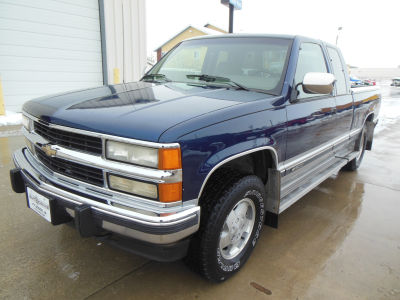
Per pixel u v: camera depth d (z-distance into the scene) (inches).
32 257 91.4
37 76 305.0
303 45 112.1
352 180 181.3
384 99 712.4
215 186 77.4
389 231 122.1
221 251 82.2
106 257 94.1
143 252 69.6
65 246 97.9
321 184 172.7
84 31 331.0
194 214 67.1
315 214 134.1
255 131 80.5
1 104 259.6
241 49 112.3
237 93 92.7
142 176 63.0
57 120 74.1
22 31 287.0
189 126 65.6
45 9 297.3
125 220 64.2
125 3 356.2
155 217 63.1
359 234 118.6
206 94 88.8
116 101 80.3
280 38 110.3
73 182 73.5
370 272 95.2
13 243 97.3
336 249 107.0
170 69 122.8
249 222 91.8
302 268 95.1
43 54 304.5
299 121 98.9
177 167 62.8
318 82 92.9
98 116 70.2
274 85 98.0
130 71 383.2
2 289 78.0
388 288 88.2
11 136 212.5
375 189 167.9
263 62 105.3
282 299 81.4
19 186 89.3
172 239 65.1
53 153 75.3
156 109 72.4
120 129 64.7
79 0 319.6
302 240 111.8
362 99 165.2
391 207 145.3
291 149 98.7
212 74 110.9
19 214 114.3
